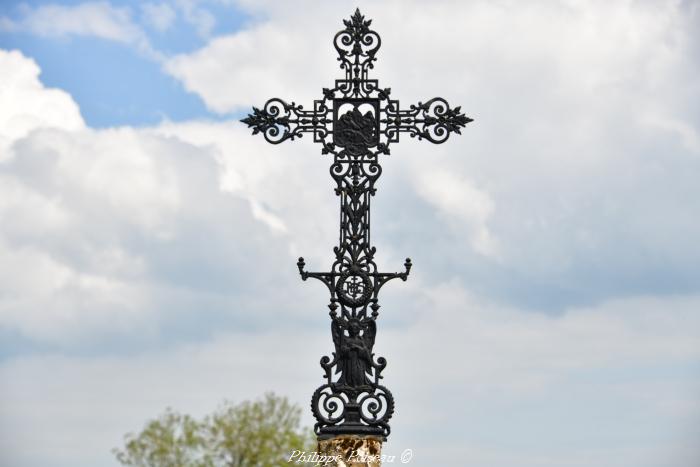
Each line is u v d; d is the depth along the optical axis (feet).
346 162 85.25
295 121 85.87
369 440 81.46
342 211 84.43
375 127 85.71
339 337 83.05
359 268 83.61
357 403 82.17
